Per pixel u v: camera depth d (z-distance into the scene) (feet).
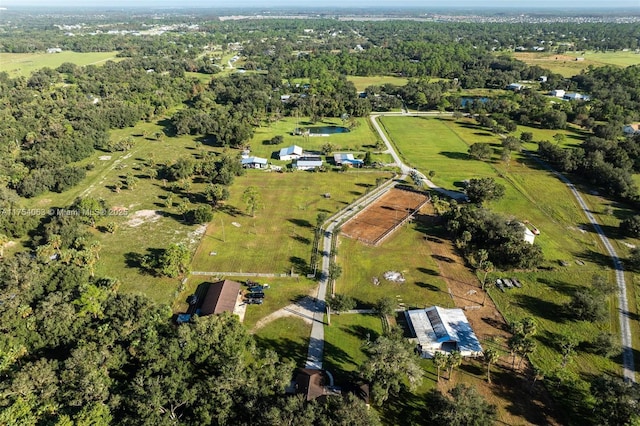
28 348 214.28
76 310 232.32
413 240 343.05
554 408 201.36
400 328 236.63
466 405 180.65
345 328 250.98
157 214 381.81
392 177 465.47
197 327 217.15
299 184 449.06
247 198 399.44
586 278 295.69
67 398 179.93
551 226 365.40
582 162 459.73
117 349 207.82
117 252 322.55
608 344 225.56
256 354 218.79
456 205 377.09
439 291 282.56
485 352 214.69
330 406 182.50
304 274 299.99
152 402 174.09
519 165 496.64
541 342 240.53
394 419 195.83
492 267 297.94
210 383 188.03
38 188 408.46
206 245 334.24
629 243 339.36
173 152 541.34
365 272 302.66
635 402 180.34
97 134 547.90
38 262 271.90
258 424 174.70
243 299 274.16
